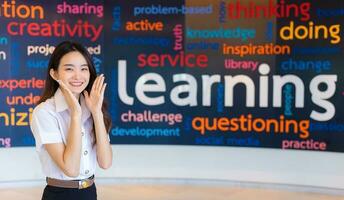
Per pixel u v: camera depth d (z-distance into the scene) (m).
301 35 4.38
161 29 4.55
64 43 1.94
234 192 4.53
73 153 1.79
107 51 4.55
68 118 1.90
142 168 4.77
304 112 4.43
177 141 4.66
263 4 4.43
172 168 4.77
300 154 4.56
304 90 4.41
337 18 4.27
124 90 4.60
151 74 4.60
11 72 4.41
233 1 4.48
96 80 1.97
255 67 4.50
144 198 4.30
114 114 4.61
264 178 4.66
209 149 4.72
